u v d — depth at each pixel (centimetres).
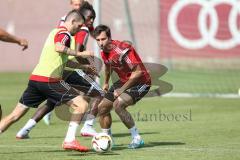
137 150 2922
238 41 7444
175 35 7662
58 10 9288
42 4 9294
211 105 5166
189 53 7681
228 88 6606
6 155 2767
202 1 7400
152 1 9006
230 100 5600
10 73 8694
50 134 3562
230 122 4069
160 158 2672
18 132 3366
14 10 9331
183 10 7538
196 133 3556
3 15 9369
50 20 9306
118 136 3462
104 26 2944
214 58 7606
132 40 7206
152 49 8912
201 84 6938
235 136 3425
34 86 2772
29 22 9325
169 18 7644
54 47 2745
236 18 7294
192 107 5000
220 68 7694
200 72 7831
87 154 2786
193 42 7625
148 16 9025
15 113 2806
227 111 4731
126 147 3031
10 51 9250
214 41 7519
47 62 2758
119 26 9056
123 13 9044
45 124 4059
